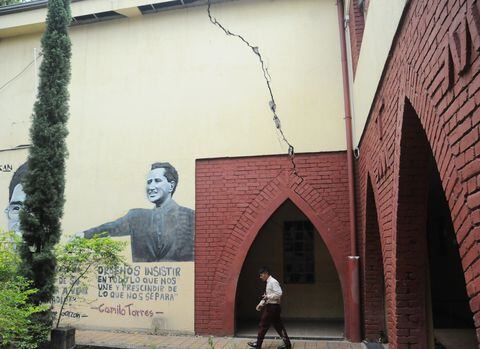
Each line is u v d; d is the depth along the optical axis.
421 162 3.98
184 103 8.92
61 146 6.61
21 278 5.60
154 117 9.04
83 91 9.52
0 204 9.70
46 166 6.42
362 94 6.52
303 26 8.68
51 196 6.40
